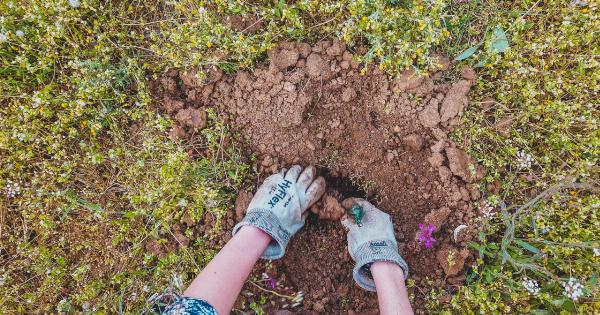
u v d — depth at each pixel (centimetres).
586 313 62
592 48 65
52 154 70
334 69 67
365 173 70
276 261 69
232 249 58
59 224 69
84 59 68
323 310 69
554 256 63
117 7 70
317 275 70
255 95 67
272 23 64
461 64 67
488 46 65
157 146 67
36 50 67
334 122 68
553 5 65
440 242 68
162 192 65
